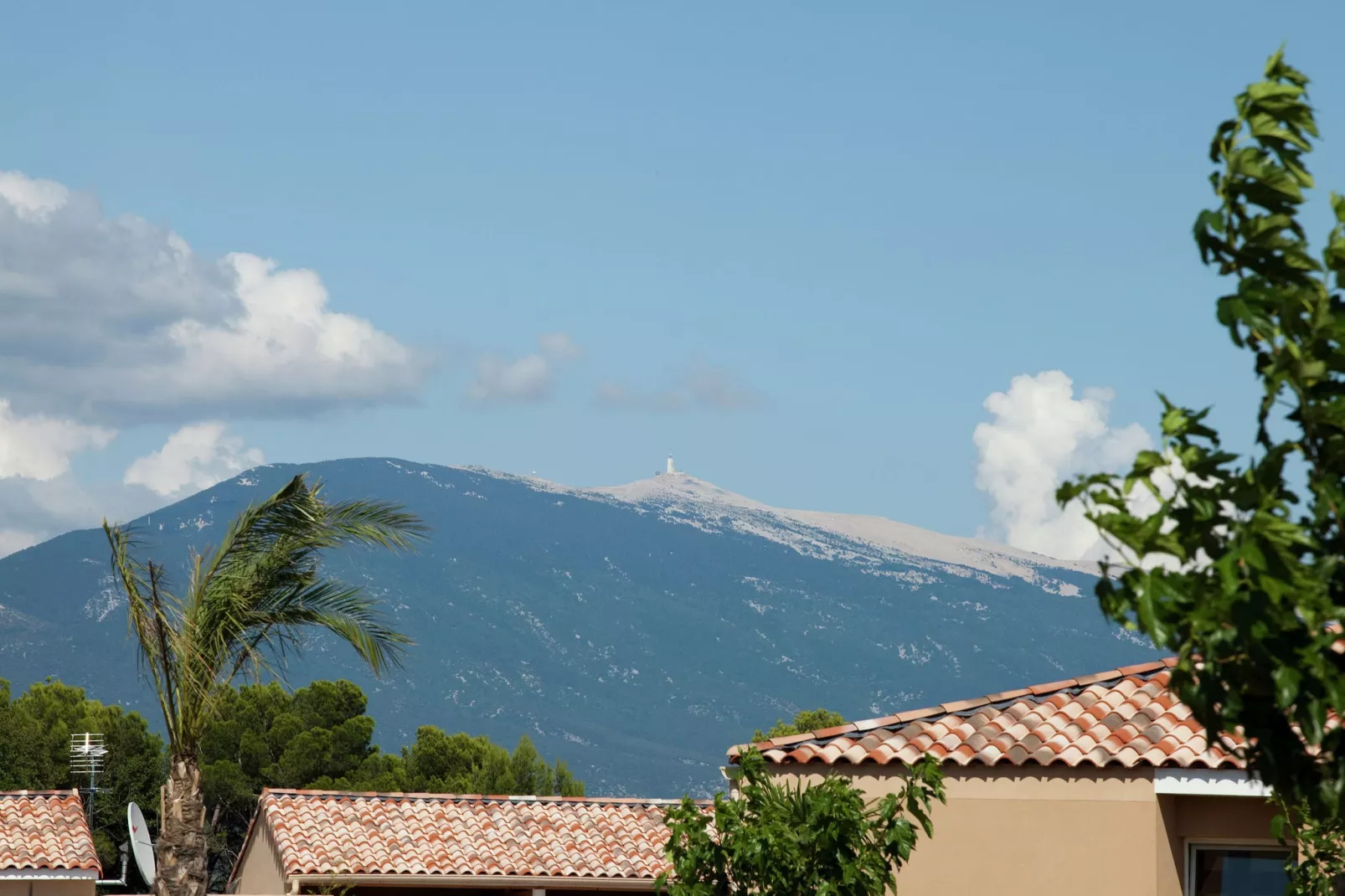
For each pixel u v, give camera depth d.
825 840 18.66
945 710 26.58
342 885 47.12
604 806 53.41
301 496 30.09
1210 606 6.97
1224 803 23.81
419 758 93.69
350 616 30.56
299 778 91.06
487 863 48.16
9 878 47.91
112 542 29.64
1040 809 24.00
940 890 24.22
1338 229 7.31
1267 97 7.56
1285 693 6.77
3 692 89.62
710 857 19.36
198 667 29.70
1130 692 26.14
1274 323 7.18
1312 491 7.11
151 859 50.19
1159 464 7.31
